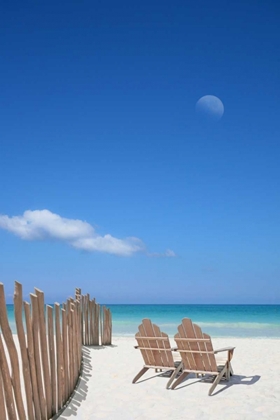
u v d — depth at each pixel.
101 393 6.59
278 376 7.58
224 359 7.37
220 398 6.18
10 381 4.11
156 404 5.98
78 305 8.19
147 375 7.79
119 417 5.47
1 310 4.11
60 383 5.61
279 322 27.31
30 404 4.53
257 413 5.49
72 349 6.57
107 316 12.22
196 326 6.67
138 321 27.98
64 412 5.51
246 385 6.89
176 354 8.16
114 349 11.15
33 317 4.81
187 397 6.29
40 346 5.29
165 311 49.94
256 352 10.70
